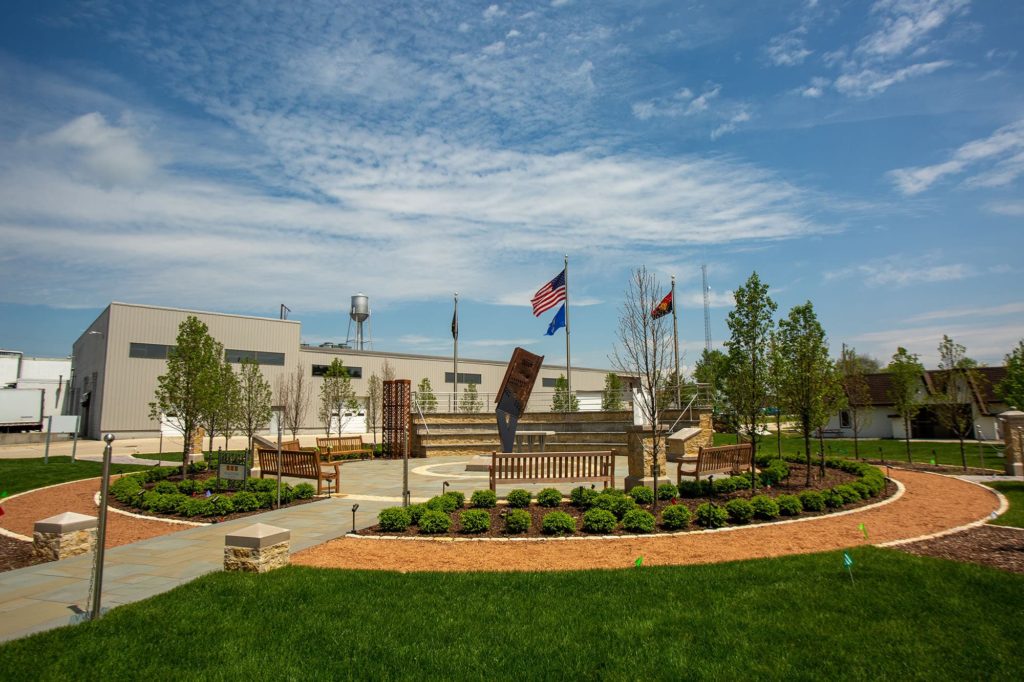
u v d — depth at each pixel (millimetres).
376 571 7645
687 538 9547
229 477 14391
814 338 15594
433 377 55500
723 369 14977
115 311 39656
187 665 5008
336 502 13211
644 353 12578
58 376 53562
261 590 6797
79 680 4715
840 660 5000
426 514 10141
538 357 19266
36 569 7910
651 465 13828
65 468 20969
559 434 26062
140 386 40281
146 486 15898
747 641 5387
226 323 44062
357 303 58969
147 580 7410
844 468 18141
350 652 5262
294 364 47062
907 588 6629
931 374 31781
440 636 5578
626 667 4941
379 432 49812
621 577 7281
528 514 10273
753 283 14227
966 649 5137
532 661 5074
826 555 8125
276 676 4832
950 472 19109
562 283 28172
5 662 4957
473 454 27141
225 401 20609
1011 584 6711
